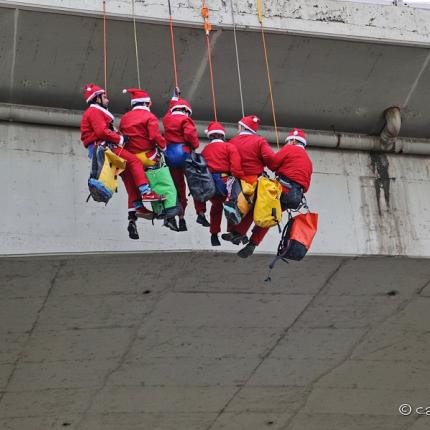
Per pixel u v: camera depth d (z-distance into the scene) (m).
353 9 29.53
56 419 35.53
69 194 27.62
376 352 34.38
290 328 32.50
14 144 27.83
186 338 32.09
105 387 33.88
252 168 25.12
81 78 28.27
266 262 28.94
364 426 38.69
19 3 26.08
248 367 34.06
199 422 36.91
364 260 29.98
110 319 30.58
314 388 35.78
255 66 29.17
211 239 26.11
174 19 27.55
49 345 31.30
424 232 30.84
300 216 25.47
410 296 31.91
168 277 29.03
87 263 27.66
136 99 24.95
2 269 27.36
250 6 28.50
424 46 29.80
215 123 25.66
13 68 27.61
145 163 24.42
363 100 31.02
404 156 32.00
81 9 26.64
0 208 26.94
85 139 24.20
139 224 27.69
